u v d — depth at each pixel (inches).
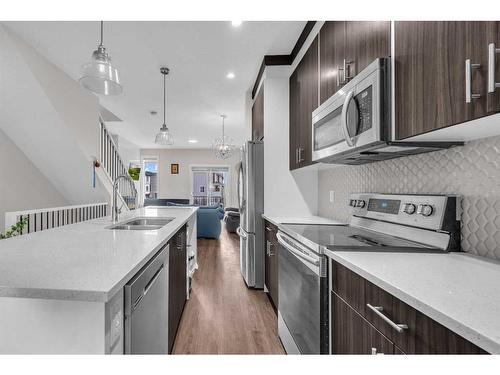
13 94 122.0
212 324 91.9
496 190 42.8
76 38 103.5
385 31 48.8
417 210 55.0
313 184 121.3
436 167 54.7
